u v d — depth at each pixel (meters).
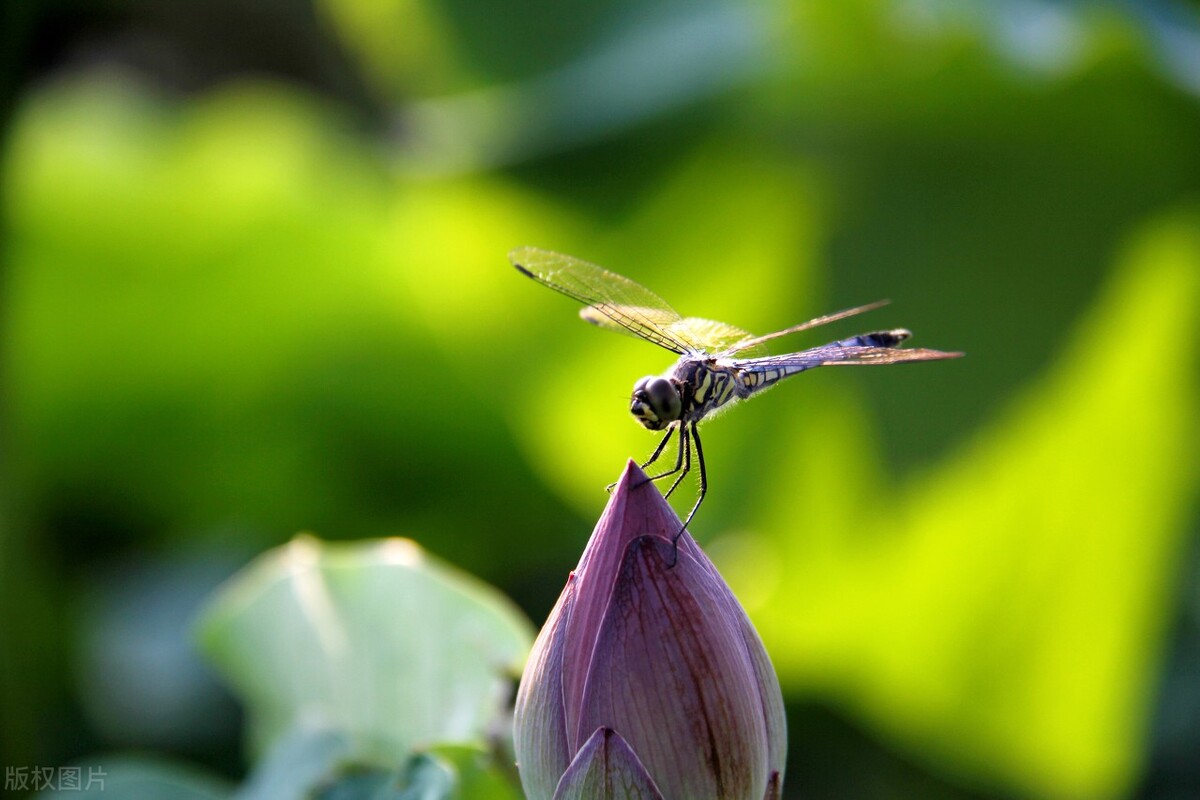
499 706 0.83
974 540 0.95
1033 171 0.96
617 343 1.01
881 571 0.95
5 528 0.93
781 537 0.97
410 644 0.85
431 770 0.82
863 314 1.00
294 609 0.86
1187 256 0.94
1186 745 0.98
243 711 1.04
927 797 0.99
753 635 0.79
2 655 0.93
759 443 0.98
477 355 1.08
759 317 1.04
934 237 0.99
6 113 0.93
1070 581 0.94
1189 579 1.03
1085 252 0.96
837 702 0.99
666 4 1.02
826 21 0.93
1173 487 0.94
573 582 0.78
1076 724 0.95
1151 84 0.92
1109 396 0.94
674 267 1.03
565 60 1.02
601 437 1.04
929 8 0.93
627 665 0.78
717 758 0.78
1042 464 0.94
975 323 0.98
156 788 0.86
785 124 0.97
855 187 1.00
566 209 1.02
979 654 0.95
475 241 1.06
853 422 0.96
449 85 1.04
